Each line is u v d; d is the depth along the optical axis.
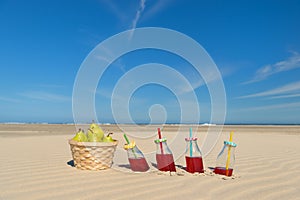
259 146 6.76
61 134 11.16
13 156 4.70
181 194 2.71
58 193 2.69
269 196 2.70
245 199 2.60
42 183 3.02
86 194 2.67
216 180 3.27
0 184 2.96
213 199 2.58
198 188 2.93
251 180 3.29
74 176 3.33
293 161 4.56
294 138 9.94
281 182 3.21
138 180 3.21
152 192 2.77
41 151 5.39
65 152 5.27
